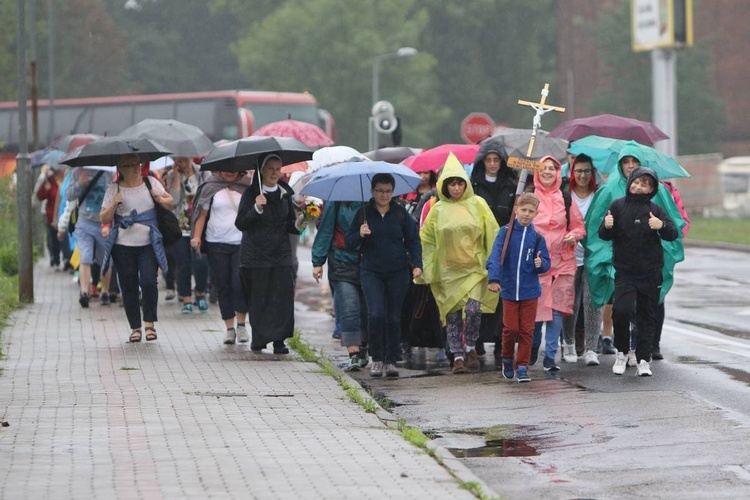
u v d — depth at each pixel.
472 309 29.50
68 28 180.75
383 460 19.16
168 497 16.61
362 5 178.00
